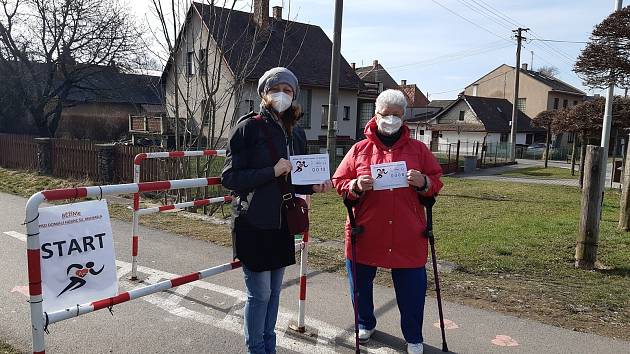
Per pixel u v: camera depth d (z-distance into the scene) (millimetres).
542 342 3830
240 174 2936
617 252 6848
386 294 4828
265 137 3002
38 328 2400
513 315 4340
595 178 5848
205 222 8039
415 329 3576
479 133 50188
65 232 2521
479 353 3656
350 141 29766
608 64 9391
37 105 25562
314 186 3316
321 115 29031
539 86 55906
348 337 3896
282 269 3322
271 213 3021
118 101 34531
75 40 25141
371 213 3518
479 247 6941
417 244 3494
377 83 34094
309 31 30688
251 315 3137
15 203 9383
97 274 2674
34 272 2369
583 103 18891
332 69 12242
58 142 14430
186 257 6008
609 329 4070
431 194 3479
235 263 3525
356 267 3641
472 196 14219
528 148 46781
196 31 11828
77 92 33656
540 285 5207
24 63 25062
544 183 19375
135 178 5410
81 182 13266
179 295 4707
